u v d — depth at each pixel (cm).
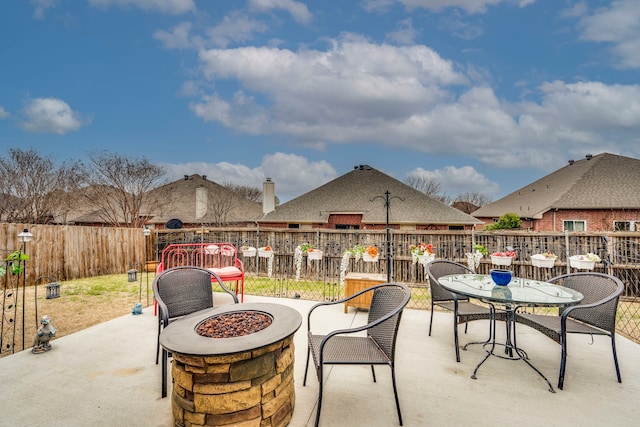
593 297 307
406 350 344
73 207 1714
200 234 980
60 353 328
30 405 239
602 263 640
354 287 485
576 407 241
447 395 258
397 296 247
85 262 890
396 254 797
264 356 201
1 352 345
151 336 374
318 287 752
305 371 275
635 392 262
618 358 323
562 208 1378
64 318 493
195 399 192
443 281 345
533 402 248
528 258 695
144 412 232
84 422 221
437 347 352
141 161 1741
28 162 1553
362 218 1372
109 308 551
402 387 270
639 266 622
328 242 845
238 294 621
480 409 239
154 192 1820
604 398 253
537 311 524
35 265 778
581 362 315
